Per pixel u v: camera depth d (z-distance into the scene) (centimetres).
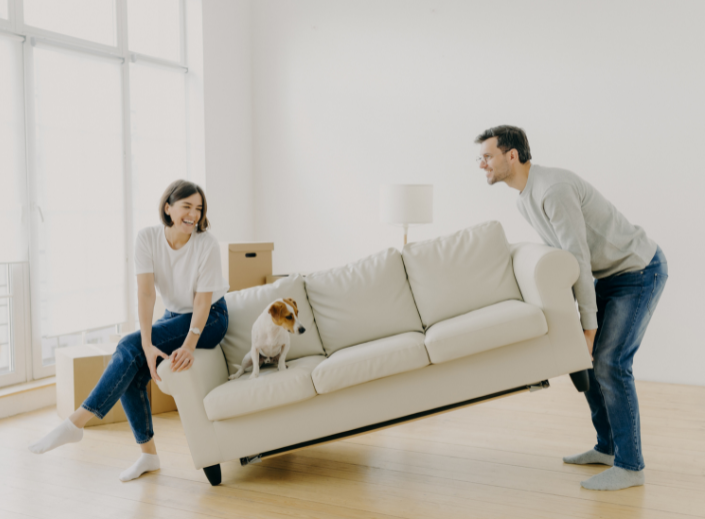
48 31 343
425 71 417
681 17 345
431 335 218
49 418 307
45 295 345
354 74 440
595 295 216
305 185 462
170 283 234
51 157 347
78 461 249
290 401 214
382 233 438
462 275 252
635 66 357
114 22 387
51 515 200
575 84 374
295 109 462
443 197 416
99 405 218
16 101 328
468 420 289
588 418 287
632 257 208
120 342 227
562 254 210
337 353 238
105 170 380
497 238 253
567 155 378
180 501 210
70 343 362
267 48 470
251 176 478
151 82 415
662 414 294
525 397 325
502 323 211
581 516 190
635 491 207
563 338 215
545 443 256
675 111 349
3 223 323
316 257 462
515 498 204
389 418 220
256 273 366
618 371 209
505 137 216
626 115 361
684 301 352
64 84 354
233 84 460
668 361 358
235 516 197
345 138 446
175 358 215
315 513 198
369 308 258
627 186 363
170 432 283
